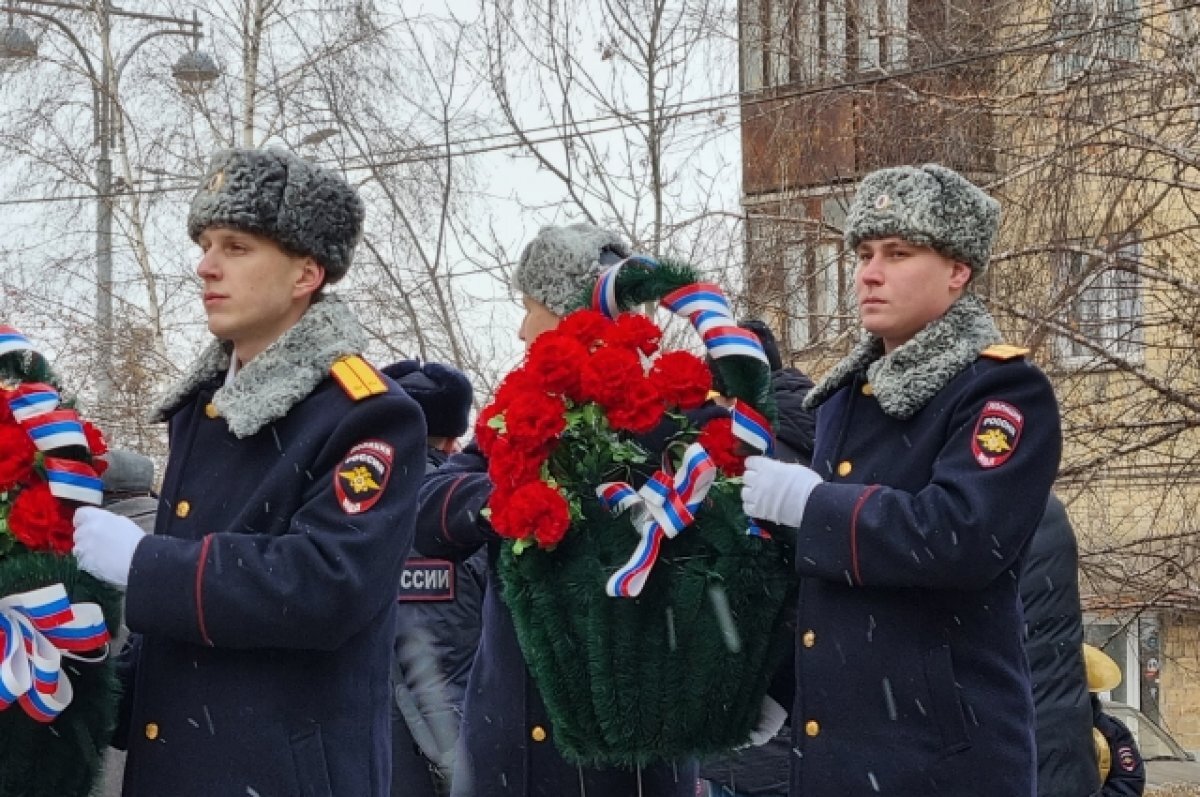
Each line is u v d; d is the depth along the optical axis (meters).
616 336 3.78
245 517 3.27
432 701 5.25
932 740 3.47
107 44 17.14
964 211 3.66
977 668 3.51
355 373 3.34
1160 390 9.68
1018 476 3.43
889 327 3.68
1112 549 9.95
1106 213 9.77
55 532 3.32
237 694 3.25
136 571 3.17
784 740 4.99
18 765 3.29
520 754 4.06
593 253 4.27
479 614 5.38
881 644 3.53
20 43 16.91
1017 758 3.48
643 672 3.62
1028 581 4.79
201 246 3.50
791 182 11.73
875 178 3.72
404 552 3.30
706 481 3.59
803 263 11.38
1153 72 9.84
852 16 11.84
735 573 3.64
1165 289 10.01
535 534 3.57
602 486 3.67
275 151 3.45
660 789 4.03
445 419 5.36
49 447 3.39
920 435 3.61
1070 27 10.44
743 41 12.45
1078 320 10.05
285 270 3.42
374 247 14.57
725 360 3.76
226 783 3.22
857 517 3.45
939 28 11.30
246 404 3.30
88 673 3.34
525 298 4.37
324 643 3.20
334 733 3.29
